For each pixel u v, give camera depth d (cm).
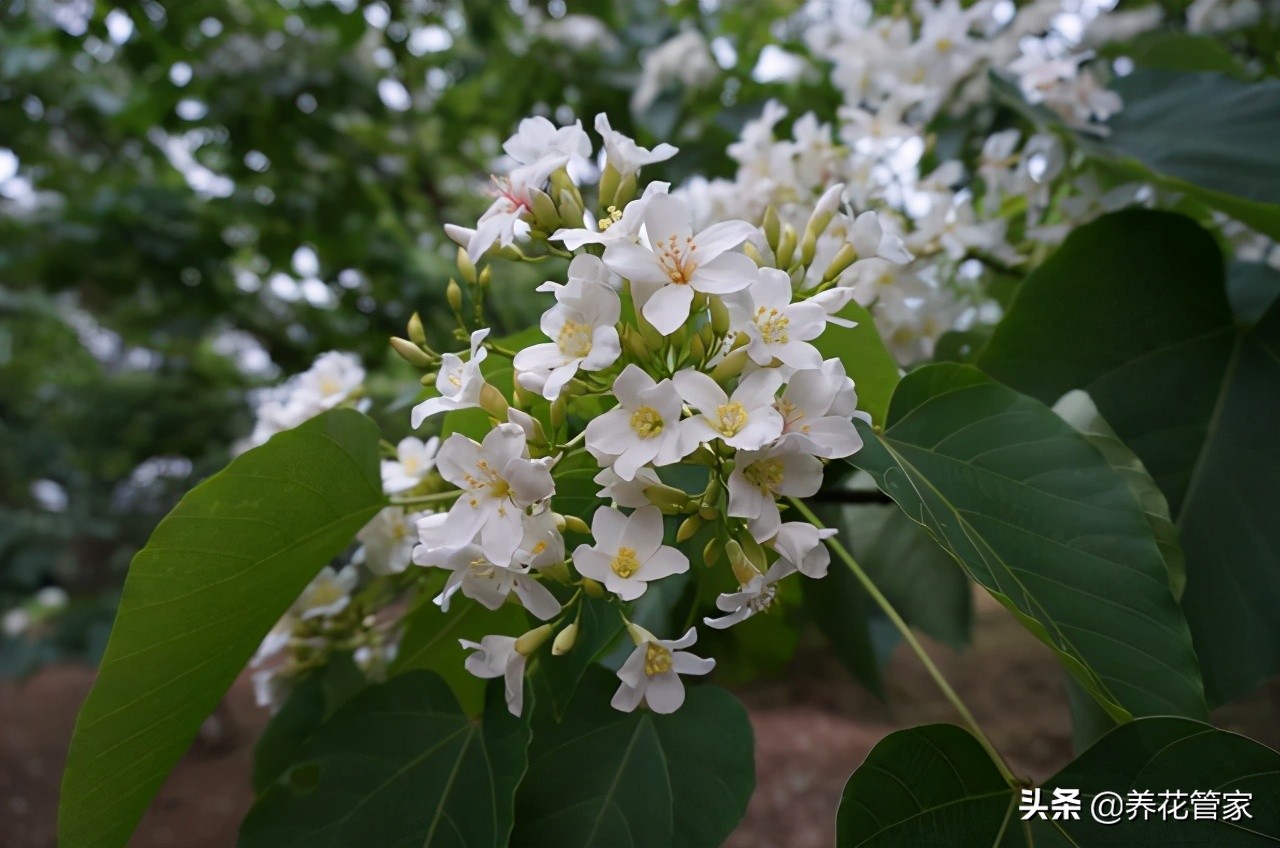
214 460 137
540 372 27
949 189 48
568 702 30
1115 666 28
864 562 50
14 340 193
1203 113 43
